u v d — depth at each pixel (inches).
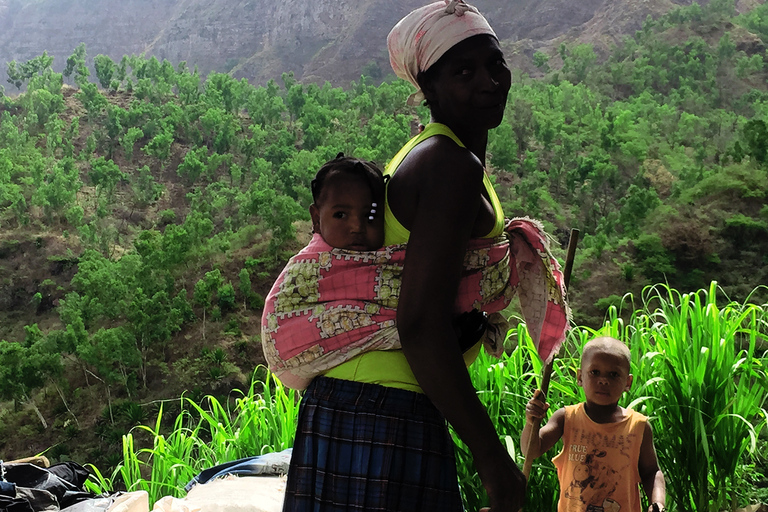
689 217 2087.8
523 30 7760.8
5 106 4286.4
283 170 3164.4
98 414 1961.1
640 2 6929.1
